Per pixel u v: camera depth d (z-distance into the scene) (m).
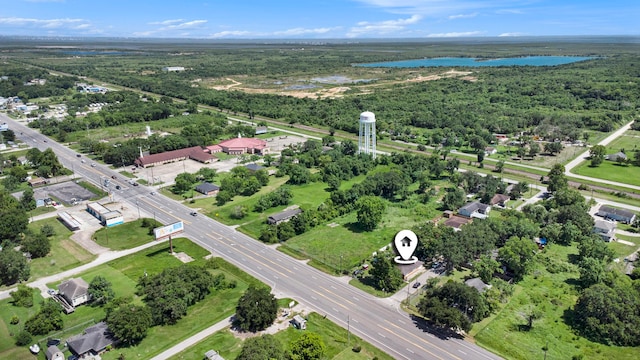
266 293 127.56
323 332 121.25
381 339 118.50
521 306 131.38
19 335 117.94
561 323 123.88
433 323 124.81
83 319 127.06
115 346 115.19
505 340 117.19
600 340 117.25
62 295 135.38
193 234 182.75
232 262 160.00
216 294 139.88
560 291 139.00
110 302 132.25
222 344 116.00
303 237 180.38
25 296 135.62
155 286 133.00
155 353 112.75
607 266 150.00
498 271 146.12
